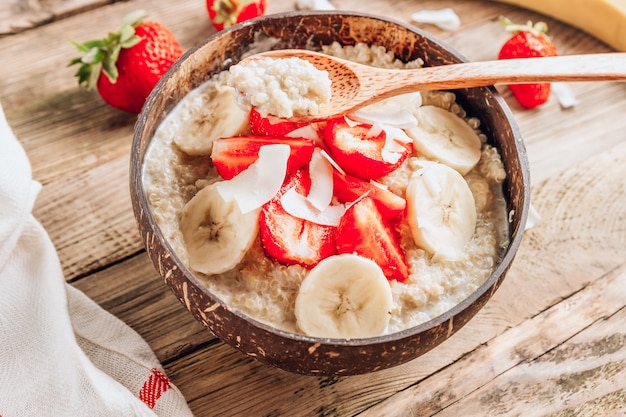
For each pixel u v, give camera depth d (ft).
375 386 1.18
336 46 1.24
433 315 1.09
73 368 1.11
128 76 1.33
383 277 1.06
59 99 1.39
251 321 1.00
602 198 1.34
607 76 1.11
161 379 1.14
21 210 1.18
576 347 1.21
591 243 1.30
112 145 1.35
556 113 1.42
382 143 1.14
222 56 1.21
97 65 1.32
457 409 1.17
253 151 1.12
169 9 1.50
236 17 1.43
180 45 1.47
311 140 1.14
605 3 1.45
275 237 1.08
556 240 1.30
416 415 1.16
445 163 1.18
